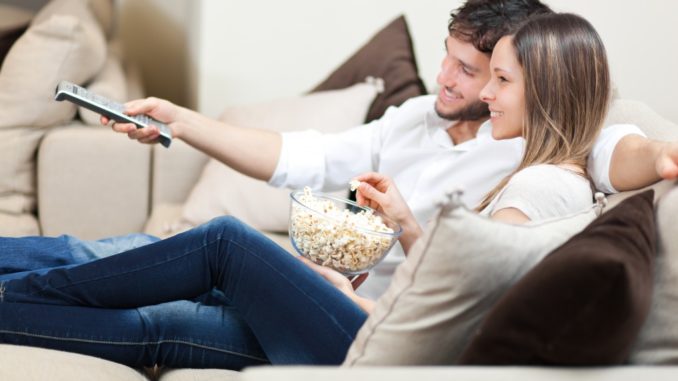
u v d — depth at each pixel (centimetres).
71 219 279
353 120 280
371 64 292
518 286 117
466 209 125
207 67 343
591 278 110
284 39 346
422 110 213
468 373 114
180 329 166
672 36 328
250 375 110
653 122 185
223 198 270
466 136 209
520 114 174
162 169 286
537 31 171
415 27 346
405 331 131
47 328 160
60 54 271
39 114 274
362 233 164
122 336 163
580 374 114
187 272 163
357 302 163
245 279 160
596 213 154
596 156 170
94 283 162
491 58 180
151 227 269
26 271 185
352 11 347
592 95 169
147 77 404
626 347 117
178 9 394
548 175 162
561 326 113
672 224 136
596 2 328
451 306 128
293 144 212
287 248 255
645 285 116
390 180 184
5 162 272
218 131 206
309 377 111
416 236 182
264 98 348
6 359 149
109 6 368
